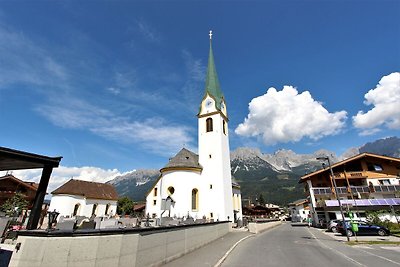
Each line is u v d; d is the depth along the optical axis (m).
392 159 40.81
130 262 8.11
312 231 34.56
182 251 12.81
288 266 10.93
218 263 11.05
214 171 38.03
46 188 8.20
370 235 25.70
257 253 14.44
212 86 44.88
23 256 6.36
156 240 10.02
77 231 6.89
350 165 43.94
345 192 41.44
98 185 62.75
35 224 7.68
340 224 28.48
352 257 13.33
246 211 81.12
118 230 7.87
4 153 7.16
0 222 16.81
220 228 23.47
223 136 41.72
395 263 11.66
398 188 38.56
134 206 75.75
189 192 34.94
